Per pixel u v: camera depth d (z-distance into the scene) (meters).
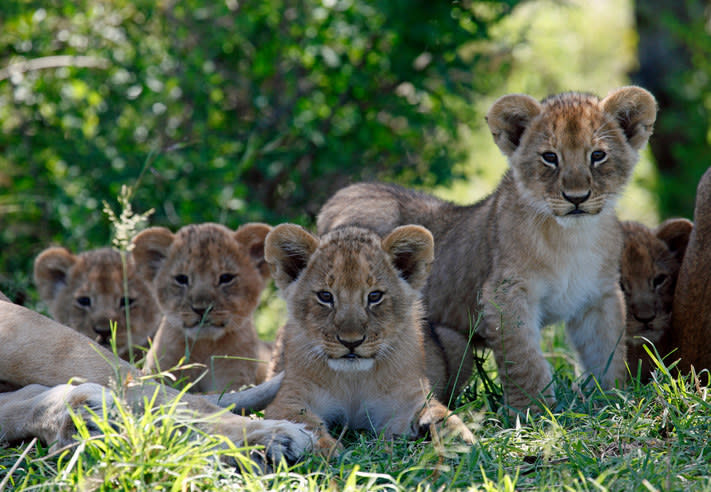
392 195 11.99
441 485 6.64
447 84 15.62
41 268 11.66
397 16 15.42
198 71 15.14
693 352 9.43
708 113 23.61
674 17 23.05
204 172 14.79
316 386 8.75
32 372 8.00
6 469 6.95
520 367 9.34
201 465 6.28
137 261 10.97
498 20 16.06
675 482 6.40
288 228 8.96
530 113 9.62
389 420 8.57
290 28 15.68
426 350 9.66
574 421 8.09
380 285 8.66
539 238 9.41
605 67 27.00
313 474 6.61
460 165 18.05
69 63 15.04
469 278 10.34
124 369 8.05
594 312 9.73
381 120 16.53
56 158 14.95
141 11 15.29
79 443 6.61
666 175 23.47
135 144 15.21
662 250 10.33
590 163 9.23
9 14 15.04
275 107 16.16
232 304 10.66
